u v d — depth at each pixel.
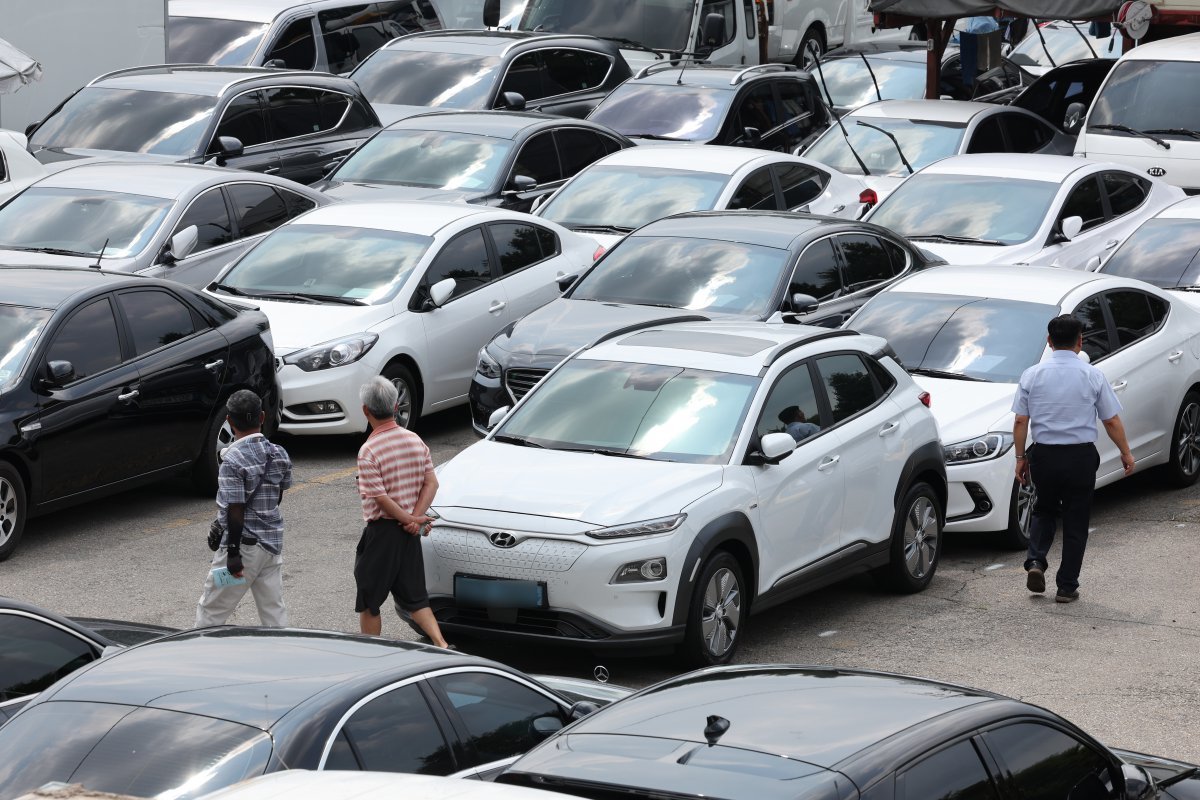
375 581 28.78
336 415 45.25
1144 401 42.62
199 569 36.72
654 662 31.06
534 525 28.78
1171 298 45.00
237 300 47.00
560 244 51.97
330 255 48.41
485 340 48.84
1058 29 101.56
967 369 40.38
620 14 79.56
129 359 39.38
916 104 68.75
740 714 16.17
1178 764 19.98
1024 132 68.50
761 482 30.80
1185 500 43.84
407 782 14.34
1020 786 15.99
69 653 22.20
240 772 16.02
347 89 65.50
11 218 49.91
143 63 67.94
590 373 33.53
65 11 65.50
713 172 54.94
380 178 58.72
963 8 67.50
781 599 31.44
